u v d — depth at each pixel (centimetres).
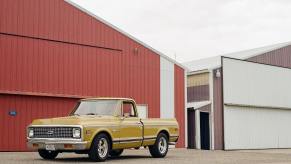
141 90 2459
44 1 2144
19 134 2030
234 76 2967
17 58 2039
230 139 2903
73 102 2209
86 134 1352
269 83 3206
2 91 1977
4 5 2023
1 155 1719
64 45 2191
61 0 2197
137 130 1555
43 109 2106
